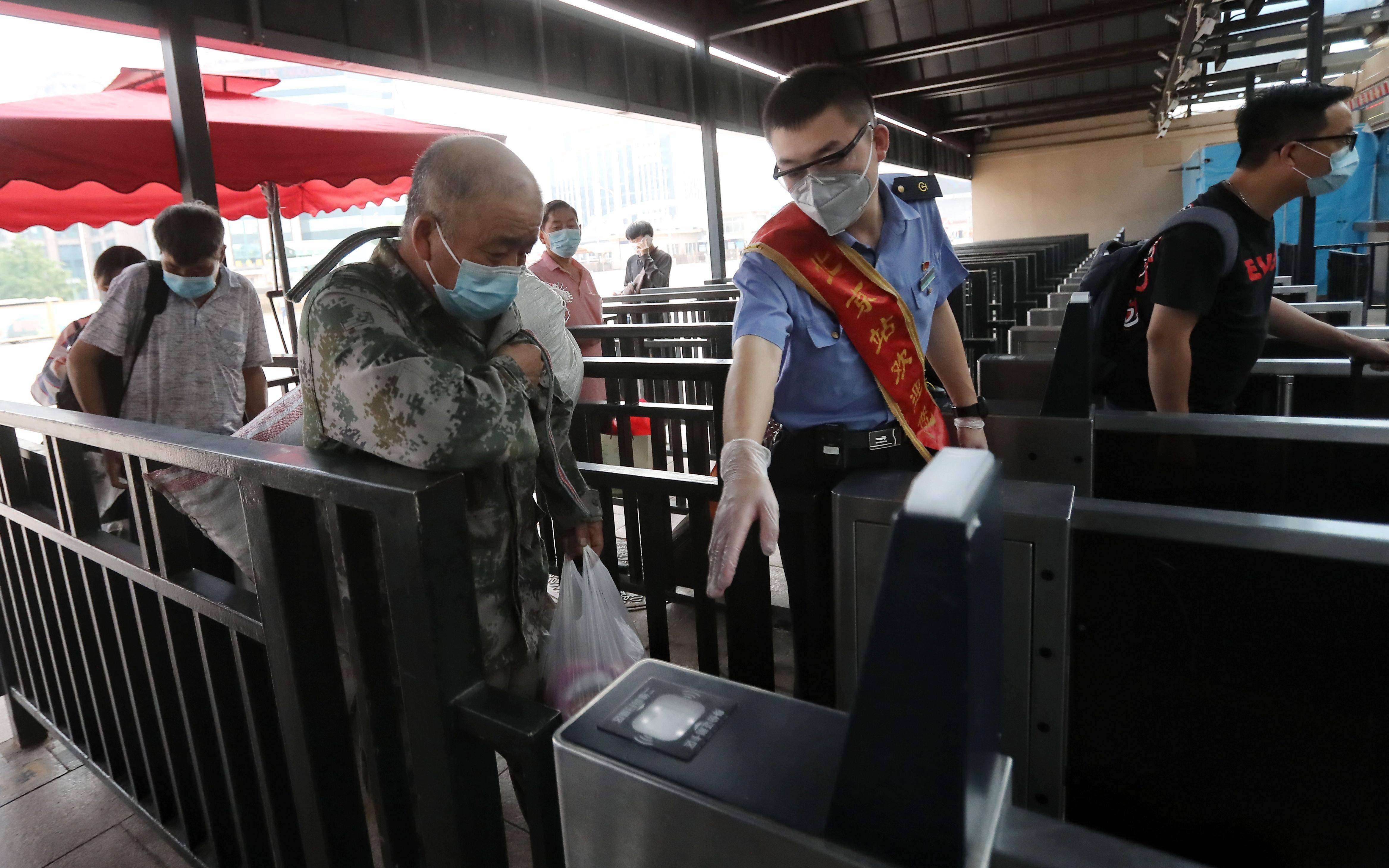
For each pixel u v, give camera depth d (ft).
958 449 1.46
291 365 11.93
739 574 5.11
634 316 16.57
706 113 29.53
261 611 3.49
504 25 21.17
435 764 2.95
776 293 4.08
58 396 7.27
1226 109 59.16
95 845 5.52
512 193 3.34
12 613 6.36
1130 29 40.16
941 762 1.29
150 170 11.87
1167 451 4.63
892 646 1.31
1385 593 2.64
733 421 3.74
